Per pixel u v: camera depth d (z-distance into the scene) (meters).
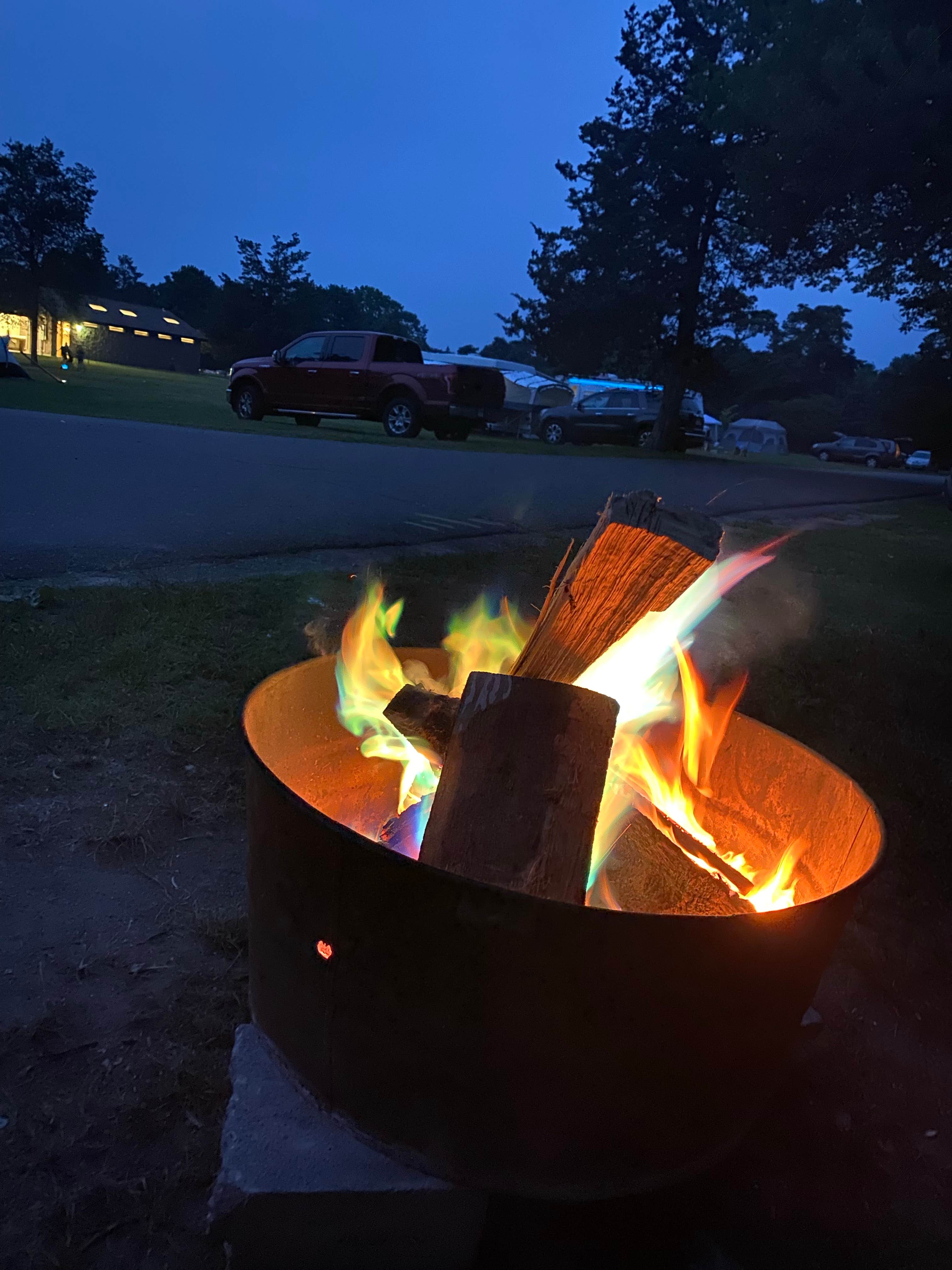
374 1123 1.12
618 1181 1.11
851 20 6.50
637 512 1.11
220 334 69.81
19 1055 1.50
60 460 7.71
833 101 6.73
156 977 1.70
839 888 1.32
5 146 53.31
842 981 1.94
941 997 1.92
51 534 4.87
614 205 21.91
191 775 2.43
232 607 3.69
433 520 6.76
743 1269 1.30
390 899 0.98
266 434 12.51
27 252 55.34
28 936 1.78
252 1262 1.15
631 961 0.94
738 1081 1.10
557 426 23.58
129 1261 1.21
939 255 9.98
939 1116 1.61
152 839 2.13
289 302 70.19
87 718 2.61
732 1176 1.45
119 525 5.31
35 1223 1.25
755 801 1.59
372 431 17.28
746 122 7.99
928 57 6.08
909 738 3.35
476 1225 1.17
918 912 2.21
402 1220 1.14
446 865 1.11
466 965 0.97
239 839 2.20
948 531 11.07
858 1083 1.67
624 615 1.22
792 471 21.39
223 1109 1.43
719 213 21.42
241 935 1.82
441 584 4.56
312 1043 1.14
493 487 9.28
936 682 4.09
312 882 1.05
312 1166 1.12
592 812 1.13
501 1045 1.00
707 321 23.03
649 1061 1.01
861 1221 1.40
